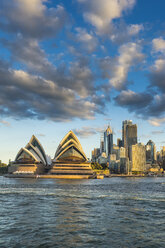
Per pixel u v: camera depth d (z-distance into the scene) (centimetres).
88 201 4956
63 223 2955
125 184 12462
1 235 2425
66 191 7169
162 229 2703
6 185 9894
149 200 5222
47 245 2145
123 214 3569
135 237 2394
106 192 7038
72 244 2175
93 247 2100
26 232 2536
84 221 3075
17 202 4731
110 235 2458
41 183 11625
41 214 3509
